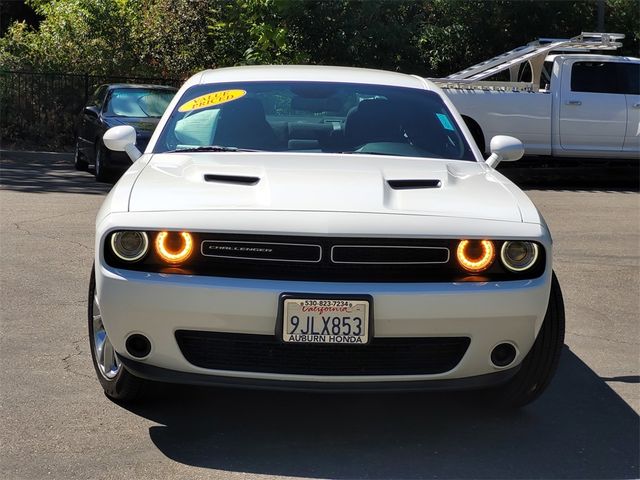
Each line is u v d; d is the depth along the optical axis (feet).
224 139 16.79
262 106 17.52
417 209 13.32
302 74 18.75
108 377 14.70
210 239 12.80
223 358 12.91
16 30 74.69
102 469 12.36
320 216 12.88
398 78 19.24
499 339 13.01
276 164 15.19
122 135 17.25
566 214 38.73
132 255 12.92
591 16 70.69
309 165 15.17
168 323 12.69
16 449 12.94
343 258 12.76
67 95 68.18
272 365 12.86
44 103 68.18
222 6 68.28
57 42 71.20
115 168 44.27
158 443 13.34
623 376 17.21
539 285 13.04
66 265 25.12
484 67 50.83
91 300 15.03
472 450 13.46
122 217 13.02
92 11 70.08
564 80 49.39
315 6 65.31
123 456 12.82
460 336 12.87
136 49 70.59
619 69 49.96
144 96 46.85
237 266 12.81
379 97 18.10
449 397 15.79
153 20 70.38
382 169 15.17
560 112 49.14
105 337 14.75
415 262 12.86
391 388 12.92
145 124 43.32
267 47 63.98
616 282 25.58
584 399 15.87
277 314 12.50
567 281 25.59
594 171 53.78
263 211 12.94
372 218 12.93
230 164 15.14
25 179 46.06
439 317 12.65
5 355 17.17
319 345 12.64
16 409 14.47
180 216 12.92
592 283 25.40
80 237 29.22
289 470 12.51
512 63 50.49
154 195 13.56
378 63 66.90
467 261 12.96
